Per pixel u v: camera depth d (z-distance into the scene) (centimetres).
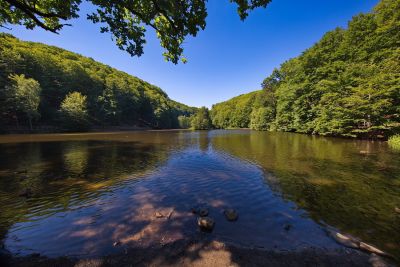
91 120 6794
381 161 1430
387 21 2906
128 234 560
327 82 3281
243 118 9744
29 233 574
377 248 493
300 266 427
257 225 605
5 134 4412
